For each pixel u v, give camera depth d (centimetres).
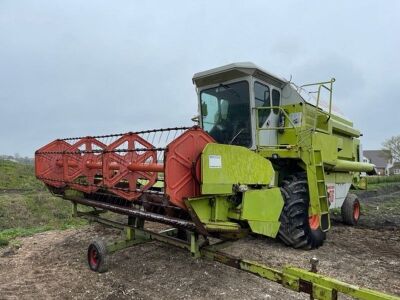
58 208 1412
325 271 522
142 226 541
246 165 459
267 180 492
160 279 484
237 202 452
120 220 877
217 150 420
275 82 713
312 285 320
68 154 612
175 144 398
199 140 422
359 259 593
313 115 734
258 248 634
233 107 677
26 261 584
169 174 393
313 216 650
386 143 6369
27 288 467
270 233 477
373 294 278
